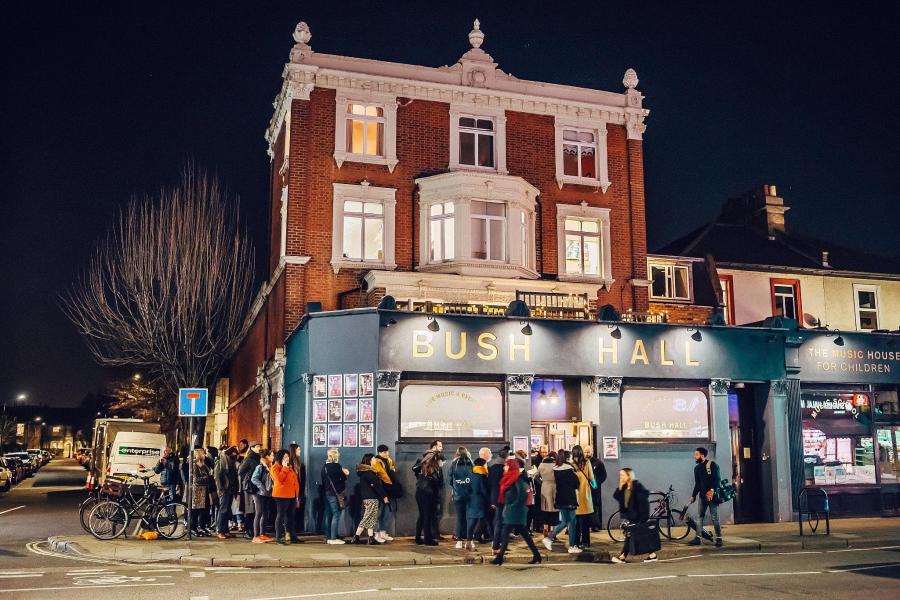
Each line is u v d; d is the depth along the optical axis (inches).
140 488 920.3
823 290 1112.8
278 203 1022.4
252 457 657.6
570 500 581.3
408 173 930.1
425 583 451.5
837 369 866.1
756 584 447.2
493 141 967.6
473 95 960.9
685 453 788.0
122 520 654.5
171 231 1235.9
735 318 1067.3
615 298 975.6
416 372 717.9
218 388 1679.4
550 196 975.0
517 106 977.5
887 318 1132.5
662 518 711.7
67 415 5841.5
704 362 806.5
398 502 689.6
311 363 735.1
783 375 838.5
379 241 911.0
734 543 640.4
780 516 808.9
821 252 1193.4
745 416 849.5
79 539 643.5
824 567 518.0
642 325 793.6
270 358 958.4
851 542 653.3
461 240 894.4
